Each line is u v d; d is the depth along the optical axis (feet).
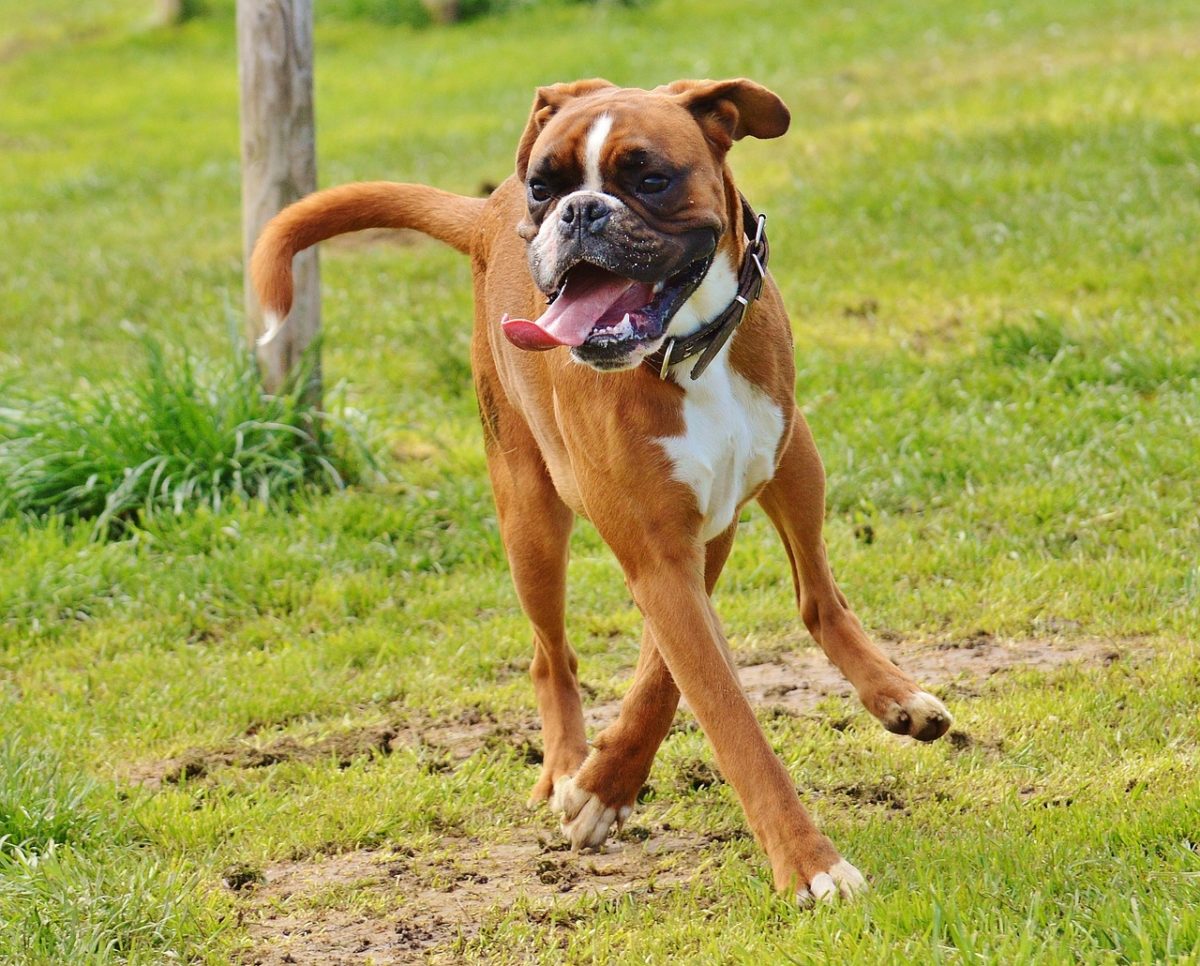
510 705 27.07
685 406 19.45
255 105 36.86
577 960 18.12
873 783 22.27
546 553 23.31
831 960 15.85
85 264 61.16
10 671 30.25
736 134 20.17
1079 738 22.76
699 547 19.90
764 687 26.76
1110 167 54.80
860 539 32.81
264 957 19.13
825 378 41.06
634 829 21.72
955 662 26.91
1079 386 38.11
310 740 26.21
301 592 32.91
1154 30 79.77
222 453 37.19
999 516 32.73
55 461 37.68
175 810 23.15
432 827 22.70
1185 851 17.70
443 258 57.88
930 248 50.67
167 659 30.07
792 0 104.83
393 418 41.70
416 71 98.37
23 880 20.21
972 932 15.92
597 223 17.97
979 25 88.74
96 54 115.65
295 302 38.17
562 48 99.19
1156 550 29.89
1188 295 42.91
